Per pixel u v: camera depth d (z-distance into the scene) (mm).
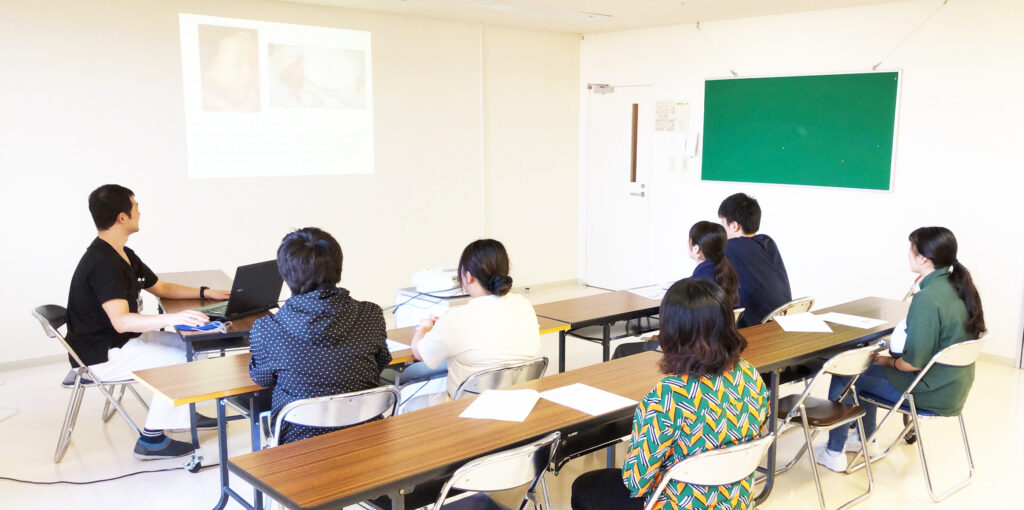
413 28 6871
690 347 1994
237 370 2949
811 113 6387
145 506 3309
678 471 2008
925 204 5812
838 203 6324
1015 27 5223
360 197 6770
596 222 8281
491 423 2336
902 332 3355
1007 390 4891
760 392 2117
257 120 6121
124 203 3766
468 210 7508
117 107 5469
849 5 5973
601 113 8039
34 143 5176
